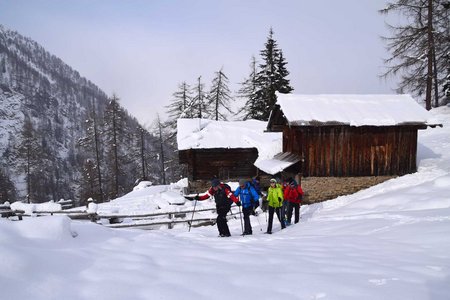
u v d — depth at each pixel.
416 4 25.11
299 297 3.24
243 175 23.03
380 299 3.16
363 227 7.69
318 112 14.69
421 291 3.33
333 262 4.47
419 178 13.80
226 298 3.21
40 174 63.31
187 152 23.27
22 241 4.04
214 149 22.89
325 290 3.38
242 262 4.43
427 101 25.58
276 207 9.88
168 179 54.56
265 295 3.28
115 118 41.31
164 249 4.94
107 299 3.09
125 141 44.06
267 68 38.31
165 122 41.88
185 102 41.03
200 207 14.48
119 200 21.44
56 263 3.70
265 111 37.88
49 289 3.15
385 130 14.61
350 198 13.77
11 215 13.23
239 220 12.81
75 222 6.00
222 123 26.31
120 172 44.03
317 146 14.46
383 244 5.64
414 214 8.13
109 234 5.66
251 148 22.91
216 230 10.92
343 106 15.40
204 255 4.72
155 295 3.21
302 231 8.72
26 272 3.30
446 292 3.31
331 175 14.49
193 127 24.89
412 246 5.31
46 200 72.25
